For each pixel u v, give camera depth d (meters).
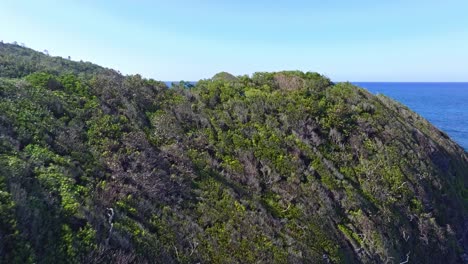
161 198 11.70
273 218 12.95
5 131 10.48
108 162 11.98
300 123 18.92
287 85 23.69
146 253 8.91
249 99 20.41
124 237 8.84
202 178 13.65
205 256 10.20
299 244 12.18
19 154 9.70
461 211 19.34
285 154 16.52
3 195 7.42
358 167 17.77
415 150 20.81
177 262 9.49
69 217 8.31
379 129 20.77
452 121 66.94
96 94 16.52
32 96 13.49
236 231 11.59
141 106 17.44
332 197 15.22
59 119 13.16
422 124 27.62
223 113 18.78
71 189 9.41
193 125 17.31
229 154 15.88
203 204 12.30
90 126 13.77
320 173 16.19
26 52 51.16
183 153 14.64
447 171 22.42
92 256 7.73
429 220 16.47
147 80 20.45
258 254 11.04
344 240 13.58
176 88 20.95
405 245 14.98
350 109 21.36
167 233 10.25
